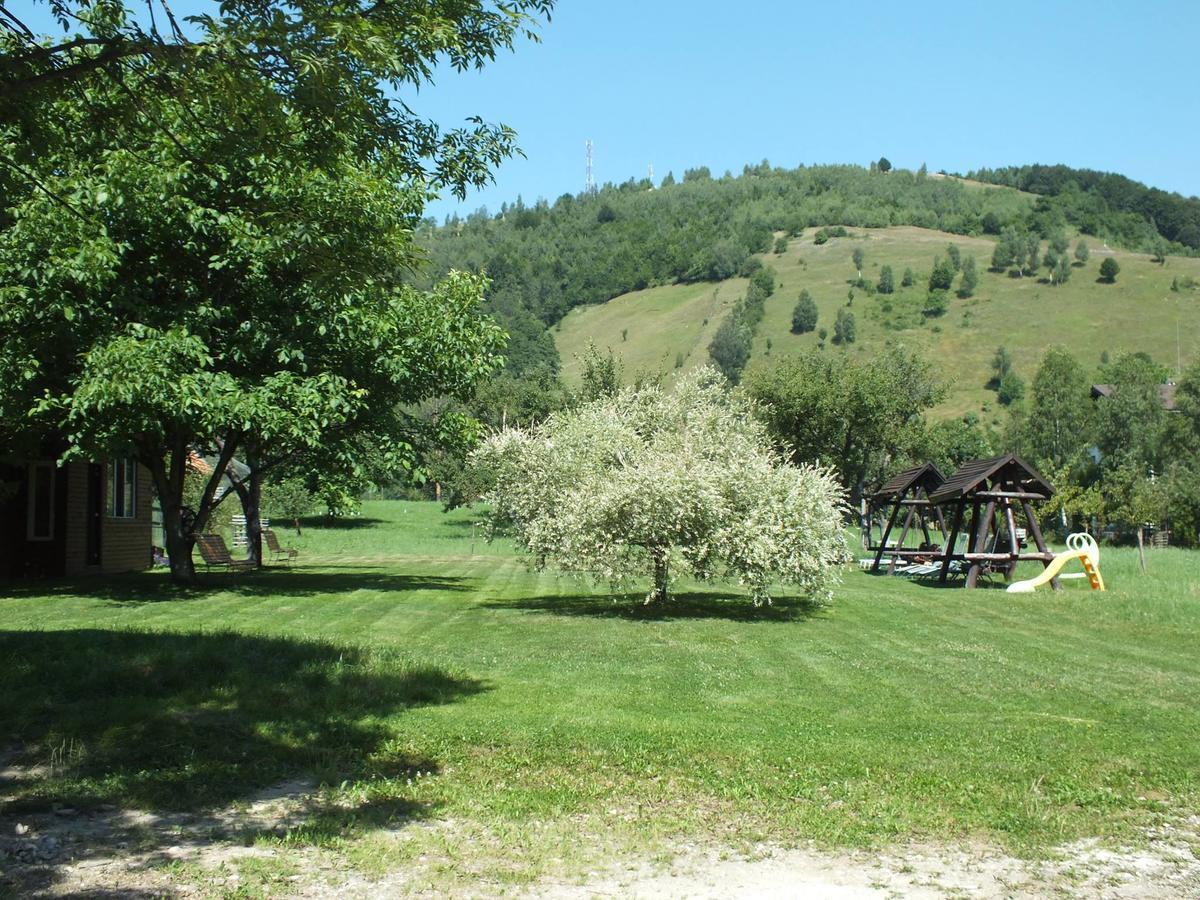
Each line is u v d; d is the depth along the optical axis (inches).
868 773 266.2
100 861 196.7
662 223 7869.1
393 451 741.9
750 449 684.1
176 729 286.2
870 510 1628.9
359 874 193.3
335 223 401.1
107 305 628.4
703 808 238.4
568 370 4680.1
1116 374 2534.5
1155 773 267.1
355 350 703.7
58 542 814.5
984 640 540.1
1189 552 1503.4
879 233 7396.7
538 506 713.6
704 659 460.1
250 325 659.4
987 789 252.7
